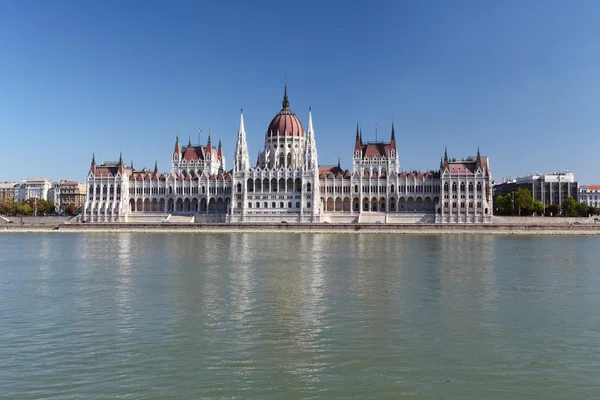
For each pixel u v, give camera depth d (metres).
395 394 37.53
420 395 37.41
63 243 158.50
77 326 54.38
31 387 38.50
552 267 98.81
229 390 38.03
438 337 50.47
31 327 54.00
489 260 109.62
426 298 68.56
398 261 107.56
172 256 118.00
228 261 107.81
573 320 57.19
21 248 140.50
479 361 43.97
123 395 37.16
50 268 97.81
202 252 127.44
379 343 48.47
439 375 40.94
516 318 57.88
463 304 65.06
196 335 51.06
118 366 42.59
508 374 41.19
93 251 131.00
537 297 69.56
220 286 77.06
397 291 73.25
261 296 69.56
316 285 77.88
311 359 44.28
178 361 43.72
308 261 107.62
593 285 78.94
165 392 37.66
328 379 40.09
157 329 53.16
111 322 55.94
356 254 122.00
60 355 45.19
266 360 43.97
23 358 44.44
